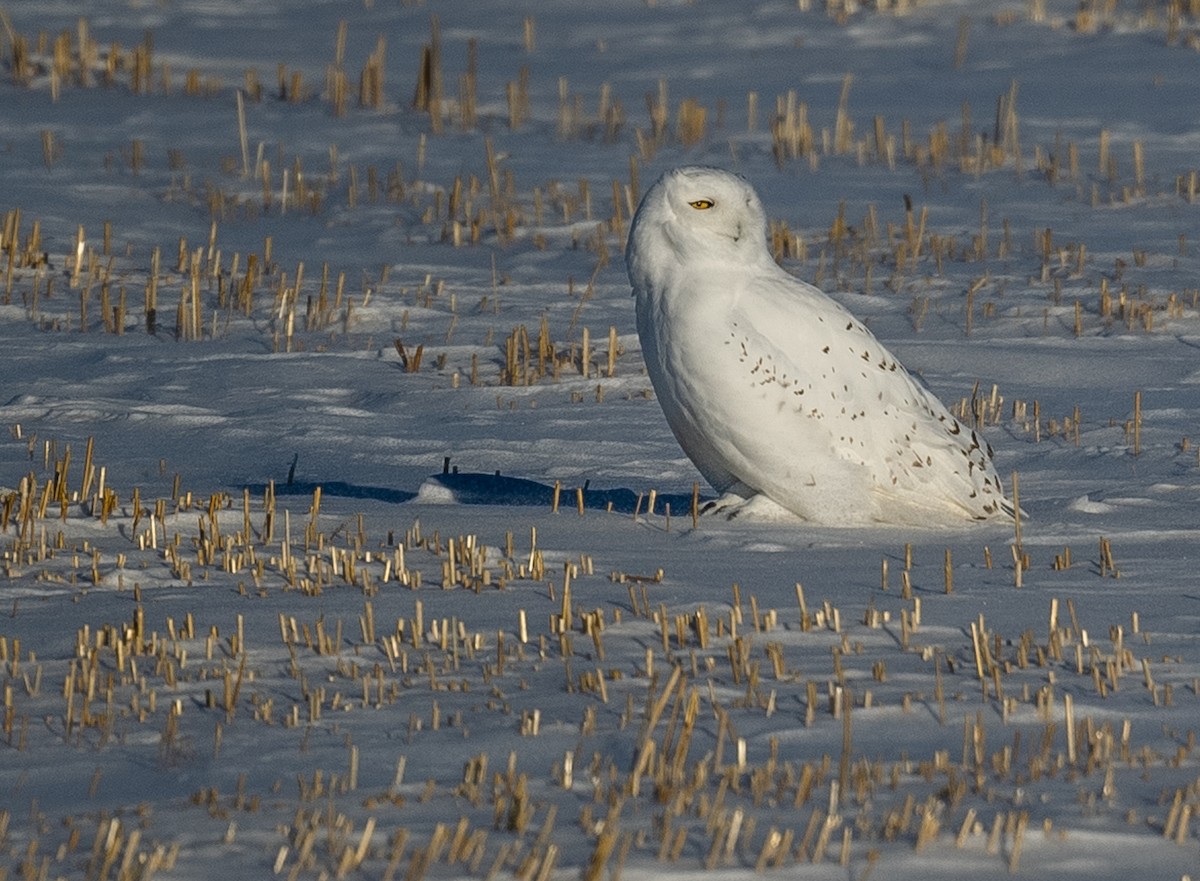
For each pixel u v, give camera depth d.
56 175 30.72
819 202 28.86
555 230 27.33
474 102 36.72
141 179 30.84
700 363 11.91
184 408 17.59
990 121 34.53
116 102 37.28
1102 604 10.30
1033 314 21.42
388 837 6.64
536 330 21.30
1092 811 6.93
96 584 11.00
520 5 48.88
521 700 8.55
